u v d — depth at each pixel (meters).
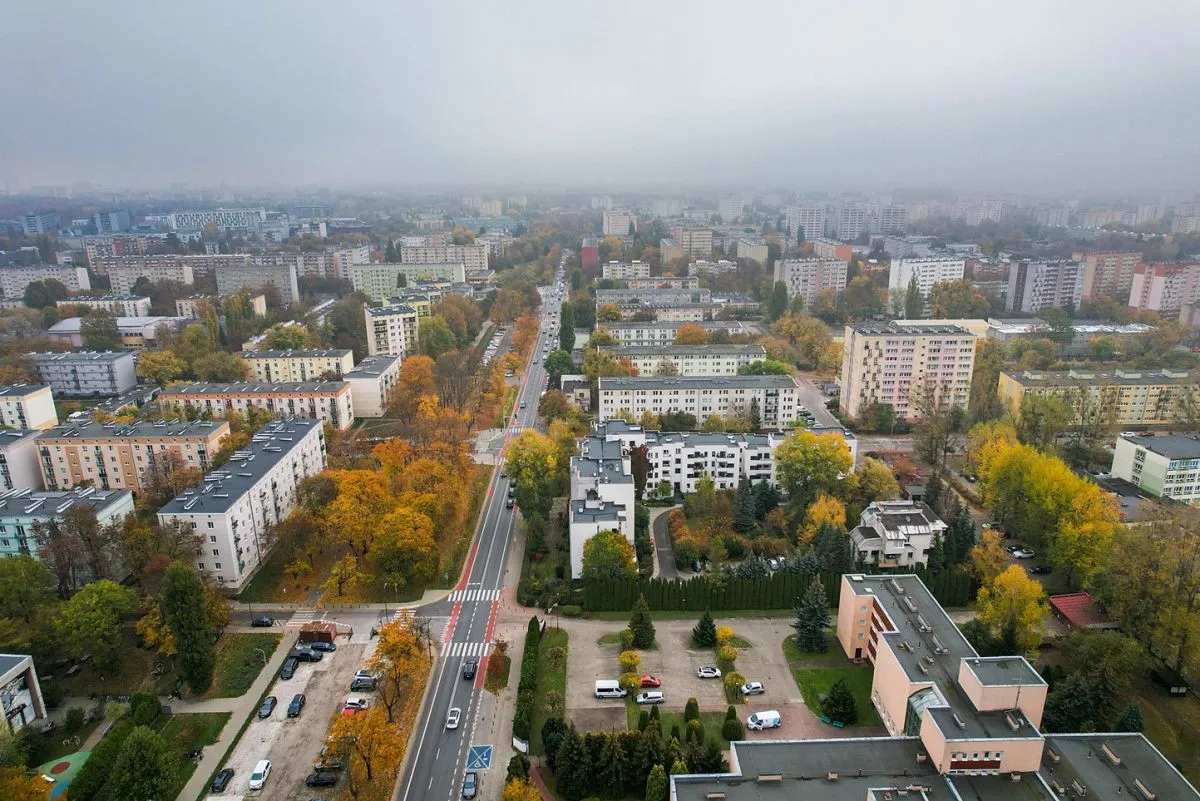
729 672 160.50
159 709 148.12
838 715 144.25
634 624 168.00
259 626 177.75
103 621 153.75
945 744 115.31
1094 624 171.75
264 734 144.00
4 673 137.50
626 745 130.12
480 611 185.00
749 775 117.00
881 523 197.12
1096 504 189.38
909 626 149.38
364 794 130.00
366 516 195.25
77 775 128.25
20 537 189.62
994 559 183.25
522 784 120.00
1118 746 122.06
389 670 148.75
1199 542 157.38
